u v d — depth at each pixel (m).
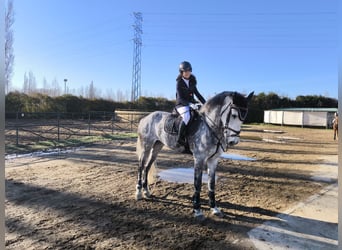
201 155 3.81
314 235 3.35
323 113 26.72
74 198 4.55
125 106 32.31
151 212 4.02
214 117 3.63
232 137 3.42
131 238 3.19
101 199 4.53
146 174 4.71
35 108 24.97
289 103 34.97
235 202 4.54
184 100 4.07
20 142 10.57
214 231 3.44
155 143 4.71
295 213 4.07
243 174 6.60
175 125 4.05
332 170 7.21
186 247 3.02
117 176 6.07
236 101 3.38
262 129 24.12
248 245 3.09
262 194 5.02
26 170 6.45
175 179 5.90
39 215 3.80
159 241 3.14
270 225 3.62
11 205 4.17
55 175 6.04
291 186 5.62
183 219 3.79
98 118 27.78
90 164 7.28
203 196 4.81
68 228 3.41
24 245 2.97
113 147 10.41
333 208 4.29
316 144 13.43
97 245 3.01
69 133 14.33
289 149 11.38
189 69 4.07
